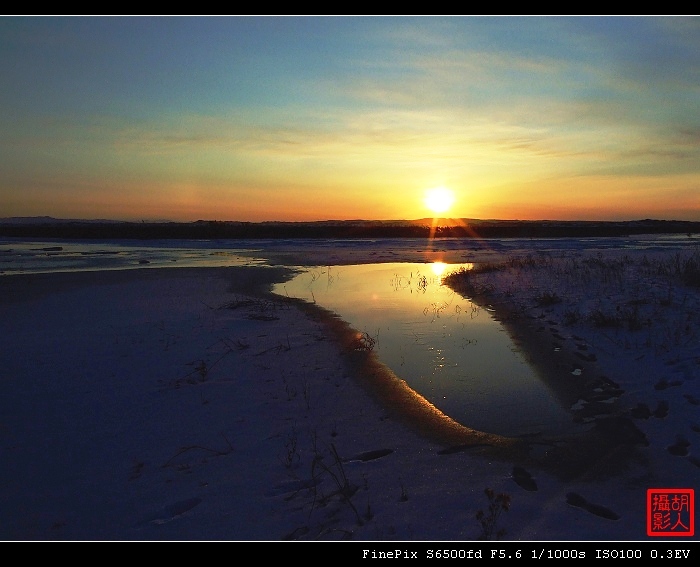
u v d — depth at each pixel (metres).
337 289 17.03
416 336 10.15
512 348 9.12
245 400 6.85
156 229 66.62
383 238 60.41
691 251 25.47
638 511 4.08
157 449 5.50
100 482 4.86
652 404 6.14
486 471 4.83
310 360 8.57
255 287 17.50
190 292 16.28
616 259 19.69
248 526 4.11
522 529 3.88
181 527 4.13
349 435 5.72
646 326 9.05
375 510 4.23
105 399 6.95
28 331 10.88
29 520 4.29
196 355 8.96
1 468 5.14
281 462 5.14
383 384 7.32
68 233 63.94
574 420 5.94
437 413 6.27
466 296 14.80
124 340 10.03
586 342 8.89
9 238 58.69
